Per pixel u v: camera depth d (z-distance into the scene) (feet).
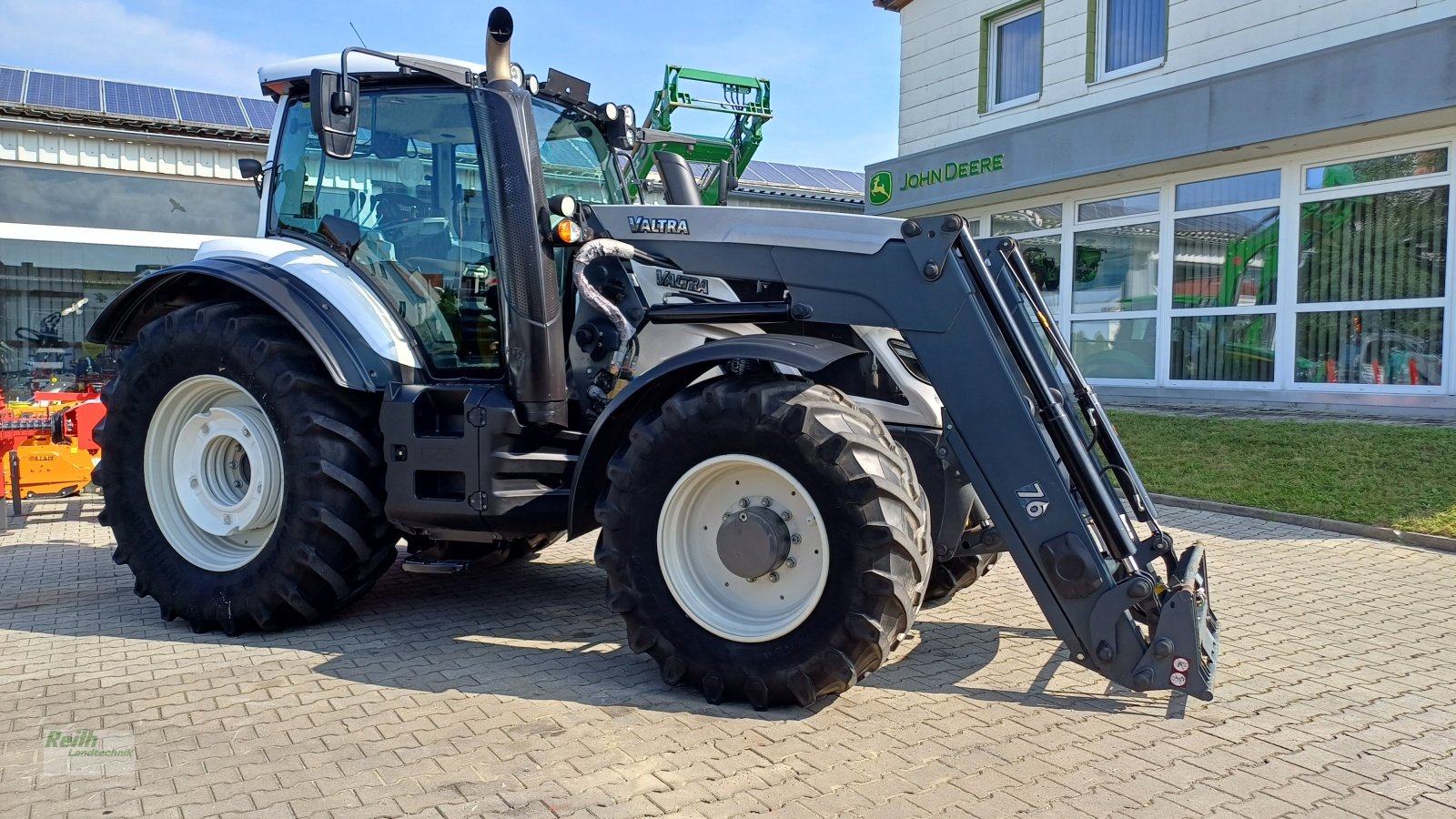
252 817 8.41
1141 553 11.45
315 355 14.28
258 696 11.50
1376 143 29.99
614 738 10.22
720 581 11.65
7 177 37.96
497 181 13.60
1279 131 30.22
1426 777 9.39
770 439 10.91
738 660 11.09
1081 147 36.37
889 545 10.53
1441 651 13.37
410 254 14.67
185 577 14.62
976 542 13.08
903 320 11.73
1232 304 34.14
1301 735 10.41
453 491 13.60
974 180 40.81
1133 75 36.42
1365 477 23.18
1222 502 23.41
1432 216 29.07
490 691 11.71
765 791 8.97
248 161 17.10
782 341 11.30
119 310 16.52
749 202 46.37
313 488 13.73
